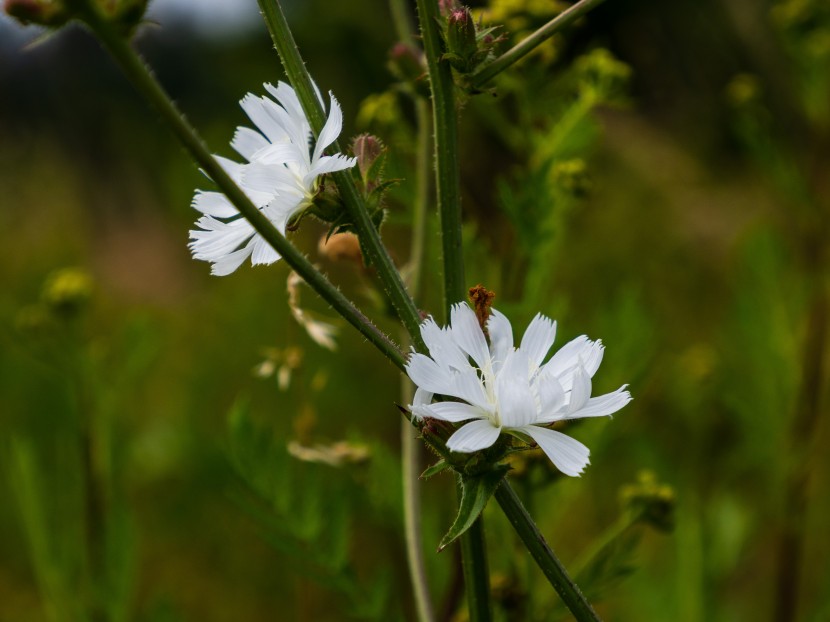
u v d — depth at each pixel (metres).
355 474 0.48
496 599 0.45
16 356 0.94
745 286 0.71
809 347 0.70
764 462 0.70
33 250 1.42
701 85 1.70
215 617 0.91
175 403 1.02
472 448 0.32
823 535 0.89
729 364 0.74
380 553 0.85
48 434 0.91
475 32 0.35
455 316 0.34
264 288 1.09
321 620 0.76
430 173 0.45
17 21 0.31
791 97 1.46
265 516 0.46
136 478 0.90
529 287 0.47
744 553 0.78
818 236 0.72
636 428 0.65
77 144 1.93
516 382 0.33
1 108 1.96
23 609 0.89
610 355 0.49
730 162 1.61
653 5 1.72
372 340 0.33
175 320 1.22
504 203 0.47
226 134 1.13
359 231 0.34
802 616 0.82
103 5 0.31
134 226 1.76
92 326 1.25
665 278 1.23
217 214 0.35
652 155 1.44
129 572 0.55
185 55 1.82
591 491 0.84
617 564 0.45
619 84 0.51
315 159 0.34
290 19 1.60
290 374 0.49
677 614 0.61
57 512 0.60
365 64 1.54
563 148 0.52
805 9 0.71
